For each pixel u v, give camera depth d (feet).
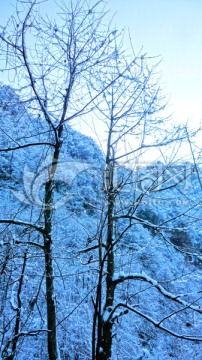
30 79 16.29
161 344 31.53
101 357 15.43
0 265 18.84
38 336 25.16
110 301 17.20
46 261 17.53
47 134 19.25
